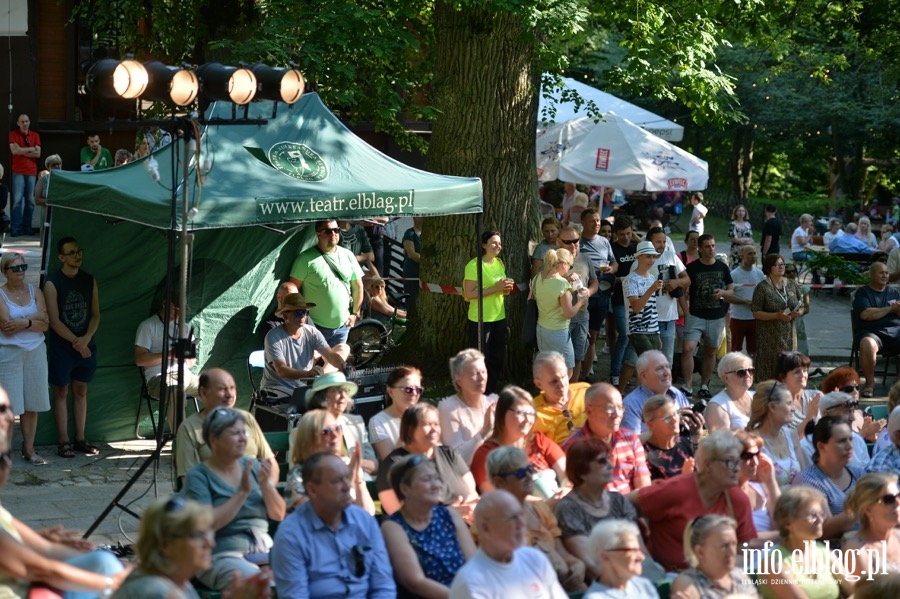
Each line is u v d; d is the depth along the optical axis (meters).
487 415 7.76
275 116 9.12
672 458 7.71
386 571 5.93
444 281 13.35
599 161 18.47
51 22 22.44
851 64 34.81
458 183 10.12
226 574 6.13
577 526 6.38
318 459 5.77
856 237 23.09
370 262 15.07
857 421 9.41
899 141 37.34
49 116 22.69
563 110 21.59
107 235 10.66
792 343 13.37
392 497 6.71
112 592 4.90
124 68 7.80
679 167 18.53
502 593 5.39
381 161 10.19
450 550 6.16
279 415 9.69
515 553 5.56
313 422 6.75
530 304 12.20
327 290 11.28
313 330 10.17
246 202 8.84
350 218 9.37
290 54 12.70
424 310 13.52
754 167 48.78
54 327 10.20
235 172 9.27
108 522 8.64
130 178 9.20
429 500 6.05
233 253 11.45
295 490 6.69
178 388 8.35
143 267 10.88
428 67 15.41
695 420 7.98
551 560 6.19
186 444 7.41
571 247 12.56
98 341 10.84
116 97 7.91
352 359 11.77
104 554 5.54
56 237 10.45
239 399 11.73
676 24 14.66
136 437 11.18
